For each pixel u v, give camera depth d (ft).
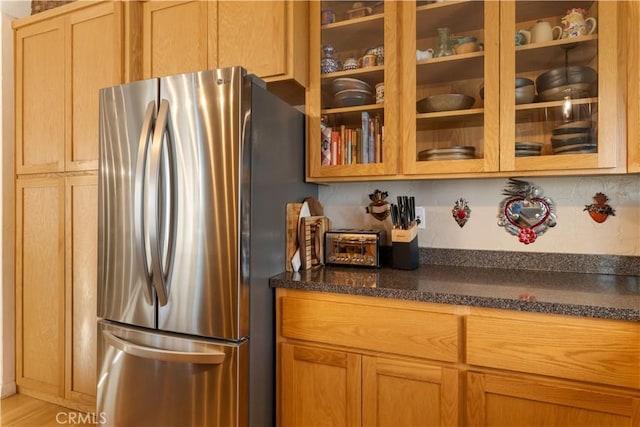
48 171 6.74
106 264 4.91
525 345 3.59
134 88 4.64
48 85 6.81
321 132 5.60
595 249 5.08
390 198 6.18
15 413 6.49
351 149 5.52
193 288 4.29
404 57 5.10
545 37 4.58
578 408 3.43
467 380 3.83
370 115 5.44
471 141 5.17
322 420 4.46
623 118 4.15
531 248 5.38
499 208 5.56
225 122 4.16
